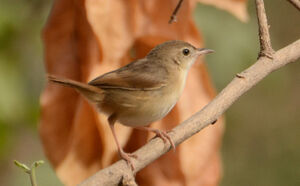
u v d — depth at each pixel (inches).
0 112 547.8
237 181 740.0
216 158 373.4
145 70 389.4
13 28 554.3
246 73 362.6
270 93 746.8
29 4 561.3
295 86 760.3
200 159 367.2
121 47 328.5
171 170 368.2
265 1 762.8
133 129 387.2
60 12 346.9
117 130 382.0
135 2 333.7
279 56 370.6
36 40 563.5
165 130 383.2
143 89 381.7
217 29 596.1
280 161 747.4
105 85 372.2
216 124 374.6
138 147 384.2
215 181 370.0
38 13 563.5
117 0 329.1
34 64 579.2
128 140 385.1
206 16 596.7
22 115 576.7
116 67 330.3
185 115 371.9
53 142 350.0
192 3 356.8
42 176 644.7
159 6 347.6
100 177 313.1
